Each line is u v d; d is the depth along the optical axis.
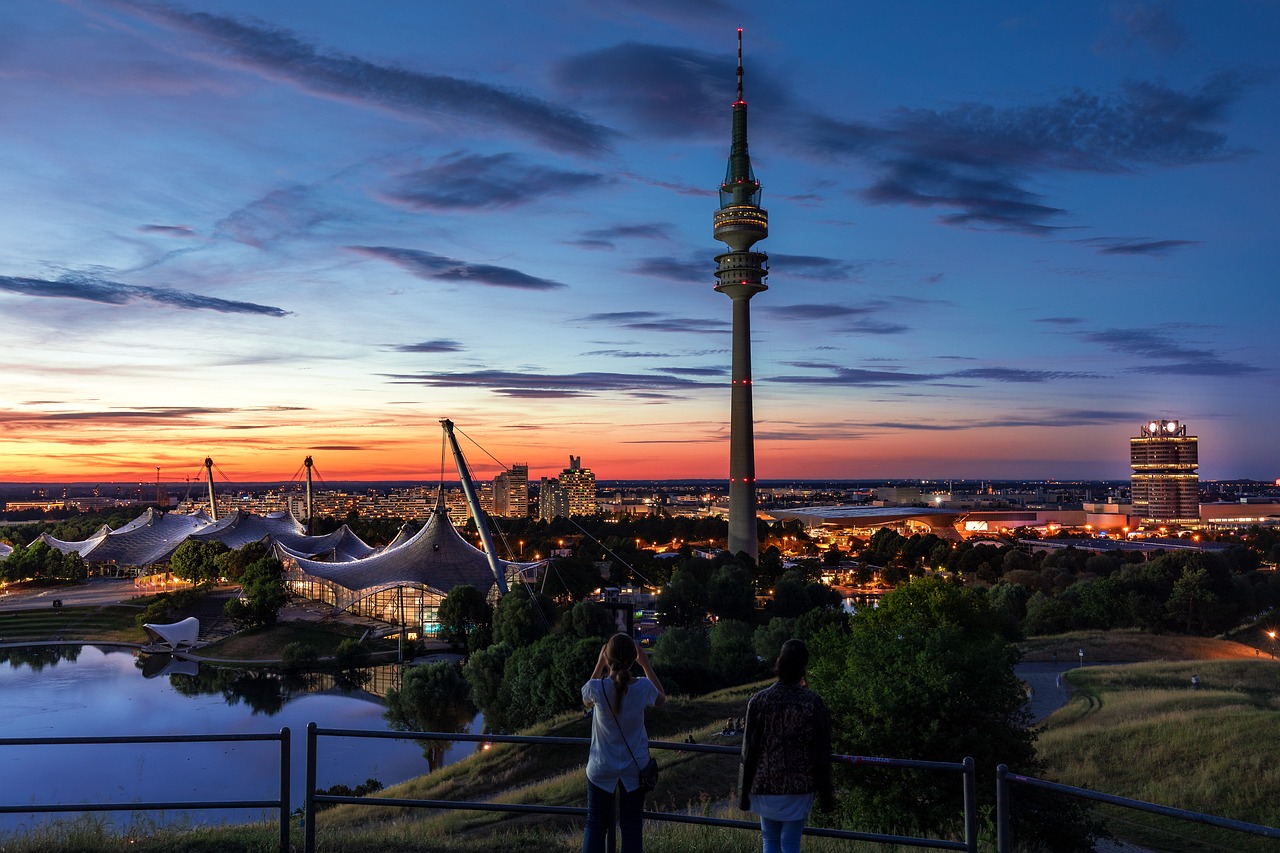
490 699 76.44
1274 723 43.19
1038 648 109.81
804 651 9.85
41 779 58.72
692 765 43.25
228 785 57.03
